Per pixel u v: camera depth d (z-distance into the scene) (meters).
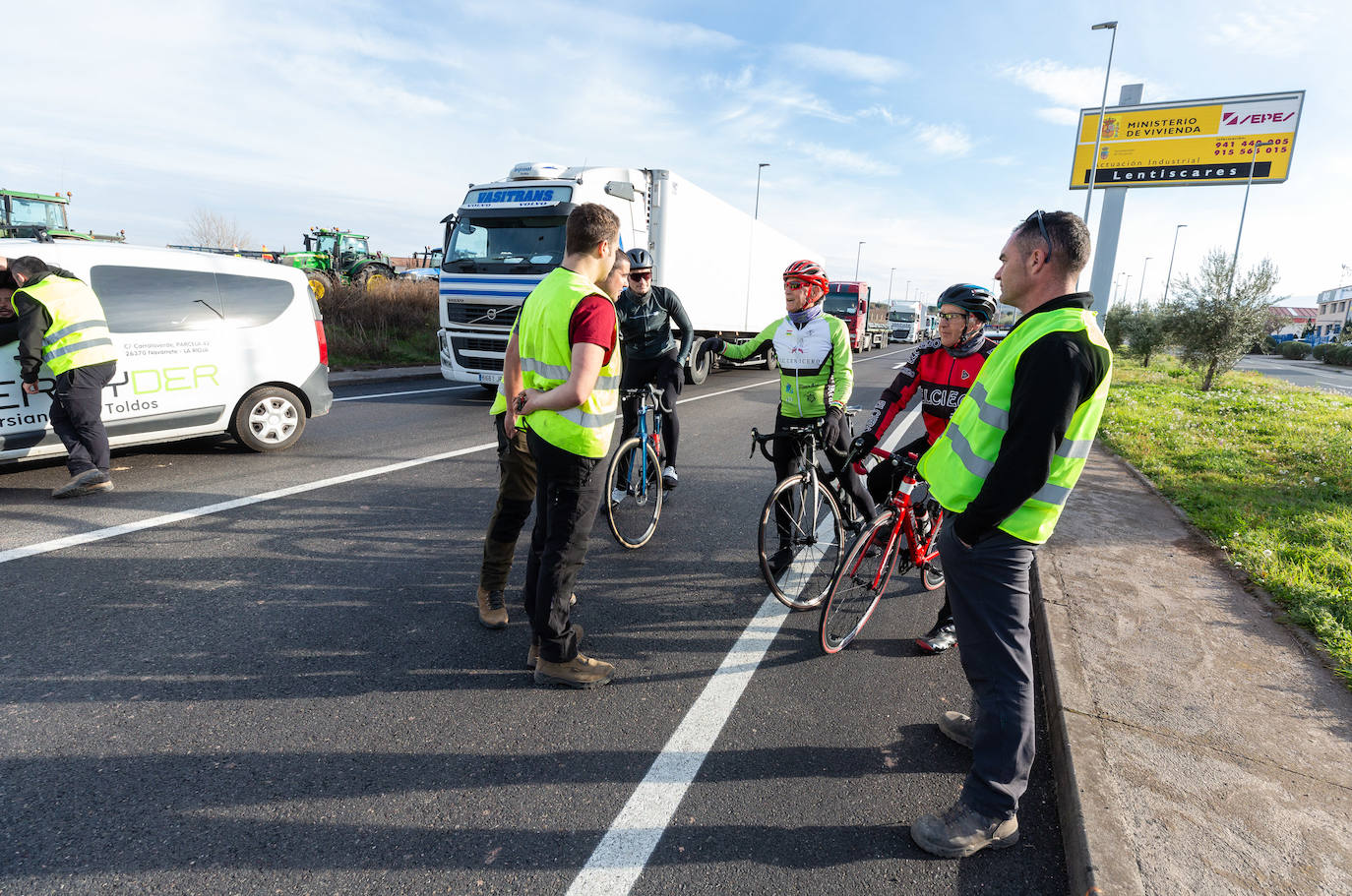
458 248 10.38
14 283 4.82
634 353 5.48
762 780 2.38
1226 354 15.71
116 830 1.99
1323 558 4.27
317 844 1.99
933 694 3.00
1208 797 2.22
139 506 4.74
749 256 15.38
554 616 2.76
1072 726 2.59
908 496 3.52
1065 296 1.91
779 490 3.64
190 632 3.12
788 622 3.63
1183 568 4.28
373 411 9.15
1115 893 1.84
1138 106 25.83
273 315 6.31
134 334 5.47
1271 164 24.34
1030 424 1.79
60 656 2.87
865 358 27.19
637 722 2.67
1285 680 2.97
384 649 3.08
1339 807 2.20
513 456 3.06
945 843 2.07
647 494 4.72
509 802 2.20
